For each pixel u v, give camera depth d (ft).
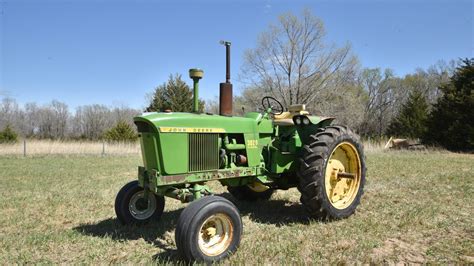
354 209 17.35
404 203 19.75
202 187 13.78
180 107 80.64
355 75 104.32
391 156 48.67
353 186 17.81
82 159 47.21
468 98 66.85
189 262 11.50
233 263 11.59
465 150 66.90
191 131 13.67
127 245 13.60
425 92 143.54
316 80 101.45
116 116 143.23
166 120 13.19
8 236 14.57
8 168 36.60
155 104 82.02
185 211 11.78
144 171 13.94
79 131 140.15
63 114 139.74
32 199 21.36
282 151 17.25
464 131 66.49
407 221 15.94
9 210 18.93
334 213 16.43
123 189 15.85
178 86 81.76
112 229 15.46
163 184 13.07
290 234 14.67
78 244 13.66
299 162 16.35
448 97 70.54
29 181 28.07
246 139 15.48
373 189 23.66
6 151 54.39
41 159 46.96
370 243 13.43
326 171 16.75
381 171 32.04
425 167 34.86
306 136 18.12
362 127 132.36
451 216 17.12
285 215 17.80
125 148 59.67
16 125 134.21
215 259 11.83
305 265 11.59
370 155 50.75
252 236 14.46
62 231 15.14
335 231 14.98
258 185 17.39
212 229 12.20
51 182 27.58
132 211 15.92
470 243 13.48
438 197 21.09
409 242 13.76
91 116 139.23
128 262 11.98
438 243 13.60
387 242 13.78
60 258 12.40
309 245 13.39
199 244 11.68
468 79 71.00
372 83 144.15
